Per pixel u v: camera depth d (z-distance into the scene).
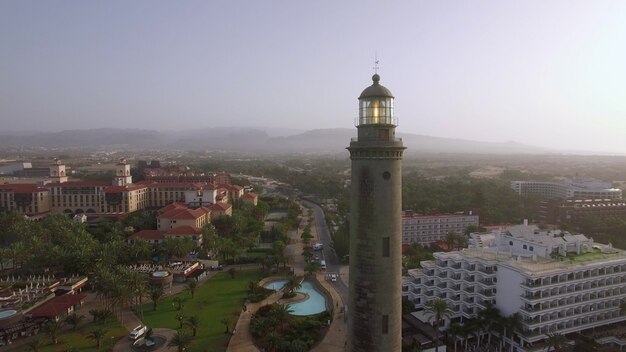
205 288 138.62
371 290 45.41
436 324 100.19
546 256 108.12
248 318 113.88
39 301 119.38
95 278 125.38
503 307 103.06
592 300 102.25
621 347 96.81
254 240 194.88
